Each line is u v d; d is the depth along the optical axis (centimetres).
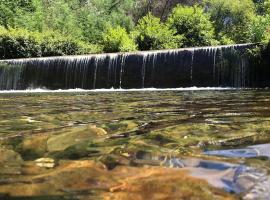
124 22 3203
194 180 142
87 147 213
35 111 459
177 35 2366
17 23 2575
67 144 224
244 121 312
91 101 655
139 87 1608
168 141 226
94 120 346
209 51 1521
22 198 129
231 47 1484
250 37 1956
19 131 281
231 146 207
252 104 500
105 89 1592
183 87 1552
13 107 531
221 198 122
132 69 1616
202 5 3338
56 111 454
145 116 373
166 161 174
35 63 1714
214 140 226
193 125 295
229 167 159
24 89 1722
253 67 1438
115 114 401
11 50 2158
